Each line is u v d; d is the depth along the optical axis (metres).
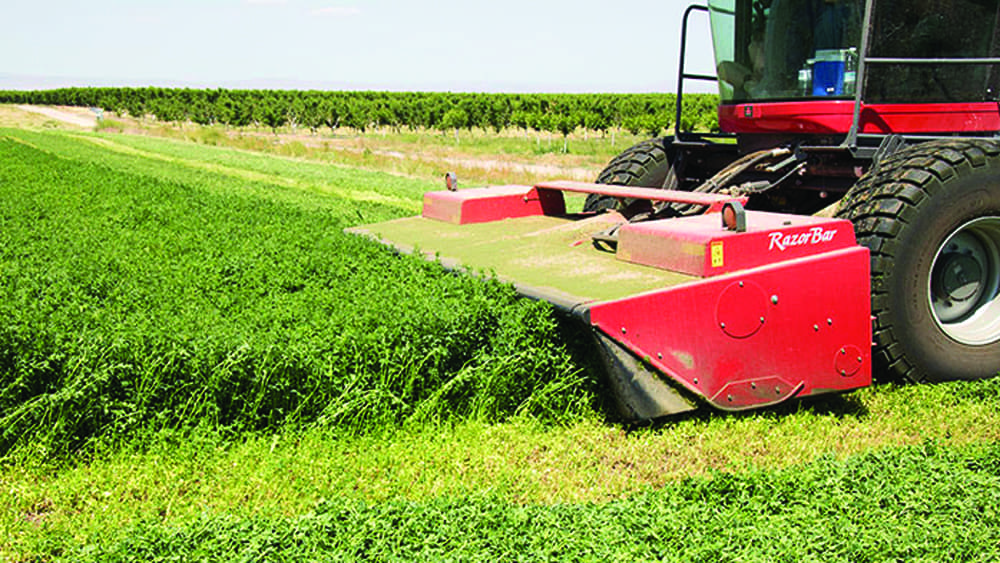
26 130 43.72
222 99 62.22
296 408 4.81
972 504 3.76
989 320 5.75
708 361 4.75
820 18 6.17
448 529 3.54
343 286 6.29
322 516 3.60
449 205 7.09
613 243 5.73
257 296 6.52
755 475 4.06
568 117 39.56
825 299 5.00
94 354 4.61
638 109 43.19
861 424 4.96
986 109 6.41
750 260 4.83
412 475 4.30
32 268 7.30
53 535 3.71
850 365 5.13
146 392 4.64
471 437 4.76
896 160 5.48
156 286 6.91
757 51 6.67
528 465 4.47
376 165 29.81
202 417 4.69
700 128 38.00
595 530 3.55
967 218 5.32
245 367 4.74
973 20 6.19
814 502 3.78
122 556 3.38
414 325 4.97
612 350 4.56
